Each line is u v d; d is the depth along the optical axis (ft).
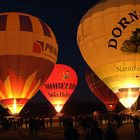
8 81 103.96
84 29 99.86
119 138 72.95
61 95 150.41
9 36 103.76
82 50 102.83
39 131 104.83
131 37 92.48
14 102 105.81
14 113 106.52
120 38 93.04
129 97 95.86
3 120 132.36
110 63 95.30
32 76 105.40
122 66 94.32
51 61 110.93
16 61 103.24
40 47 106.11
